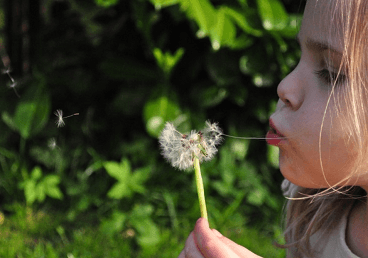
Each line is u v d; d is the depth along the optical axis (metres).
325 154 0.49
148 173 1.32
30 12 1.68
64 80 1.61
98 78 1.63
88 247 1.11
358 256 0.54
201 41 1.49
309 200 0.61
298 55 1.38
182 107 1.41
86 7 1.53
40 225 1.26
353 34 0.47
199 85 1.46
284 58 1.38
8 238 1.17
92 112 1.64
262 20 1.21
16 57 1.66
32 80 1.53
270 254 1.12
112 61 1.46
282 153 0.53
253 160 1.50
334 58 0.48
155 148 1.56
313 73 0.50
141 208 1.24
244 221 1.31
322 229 0.58
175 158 0.51
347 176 0.50
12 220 1.29
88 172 1.47
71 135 1.62
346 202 0.57
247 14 1.30
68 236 1.22
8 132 1.60
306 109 0.50
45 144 1.58
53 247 1.16
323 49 0.49
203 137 0.51
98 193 1.42
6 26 1.68
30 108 1.41
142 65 1.48
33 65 1.66
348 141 0.48
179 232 1.23
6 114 1.53
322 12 0.49
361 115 0.48
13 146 1.63
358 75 0.47
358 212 0.55
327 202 0.58
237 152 1.46
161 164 1.50
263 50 1.38
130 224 1.25
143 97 1.47
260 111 1.46
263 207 1.39
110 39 1.61
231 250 0.49
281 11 1.24
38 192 1.32
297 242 0.60
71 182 1.47
